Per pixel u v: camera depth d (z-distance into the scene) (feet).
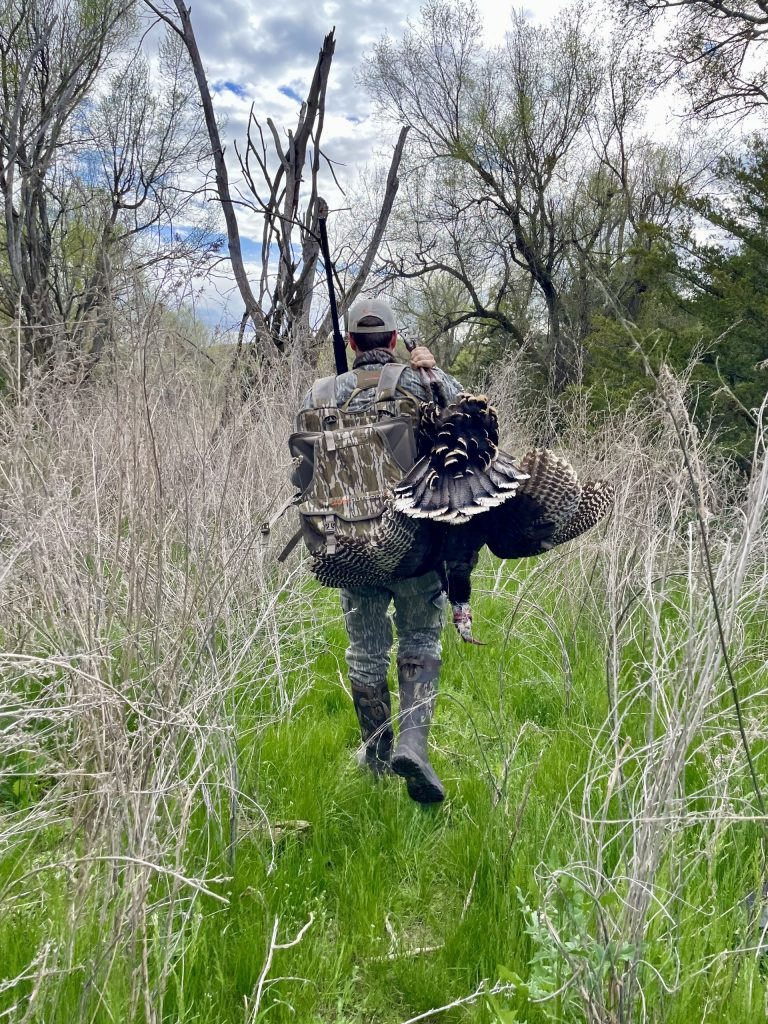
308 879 8.77
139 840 7.01
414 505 9.23
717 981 7.06
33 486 10.67
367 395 10.17
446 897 8.94
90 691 7.68
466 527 9.94
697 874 8.41
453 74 89.86
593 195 91.66
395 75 89.92
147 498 9.05
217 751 9.72
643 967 6.77
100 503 9.87
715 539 10.40
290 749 11.48
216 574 10.27
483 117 87.61
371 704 10.95
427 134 92.27
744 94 57.06
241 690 12.96
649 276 36.73
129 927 6.54
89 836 7.26
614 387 33.83
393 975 7.76
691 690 7.27
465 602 9.99
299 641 15.46
